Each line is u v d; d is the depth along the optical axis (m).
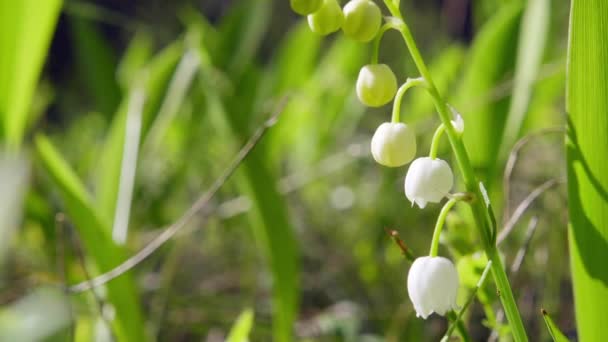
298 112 0.72
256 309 0.55
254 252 0.63
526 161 0.63
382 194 0.70
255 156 0.41
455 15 0.93
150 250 0.38
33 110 0.84
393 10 0.27
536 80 0.50
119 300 0.38
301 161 0.81
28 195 0.52
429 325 0.49
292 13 1.56
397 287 0.56
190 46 0.60
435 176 0.27
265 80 0.76
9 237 0.25
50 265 0.54
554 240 0.47
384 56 1.09
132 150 0.47
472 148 0.48
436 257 0.27
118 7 1.78
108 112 0.70
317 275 0.63
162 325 0.51
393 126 0.27
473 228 0.35
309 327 0.52
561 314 0.46
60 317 0.28
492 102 0.48
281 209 0.40
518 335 0.27
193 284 0.65
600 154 0.29
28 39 0.43
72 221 0.38
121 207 0.45
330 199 0.79
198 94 0.69
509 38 0.52
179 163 0.70
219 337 0.56
